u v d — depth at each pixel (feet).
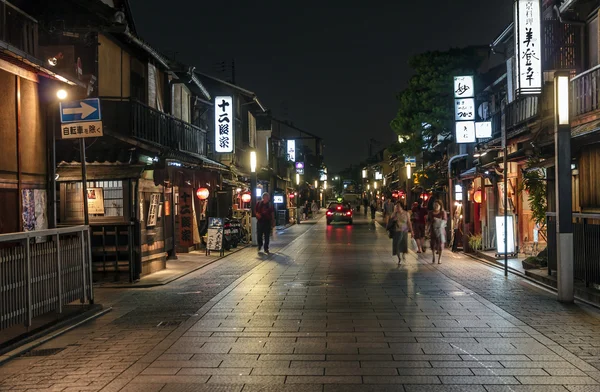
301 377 19.72
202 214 79.30
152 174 53.72
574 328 26.91
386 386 18.60
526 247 58.59
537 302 34.01
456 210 72.33
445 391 18.04
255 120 128.36
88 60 47.75
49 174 35.81
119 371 20.90
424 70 100.32
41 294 27.76
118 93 53.47
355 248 76.84
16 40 31.45
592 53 46.19
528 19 48.08
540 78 48.06
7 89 31.55
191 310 33.06
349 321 28.99
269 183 146.30
